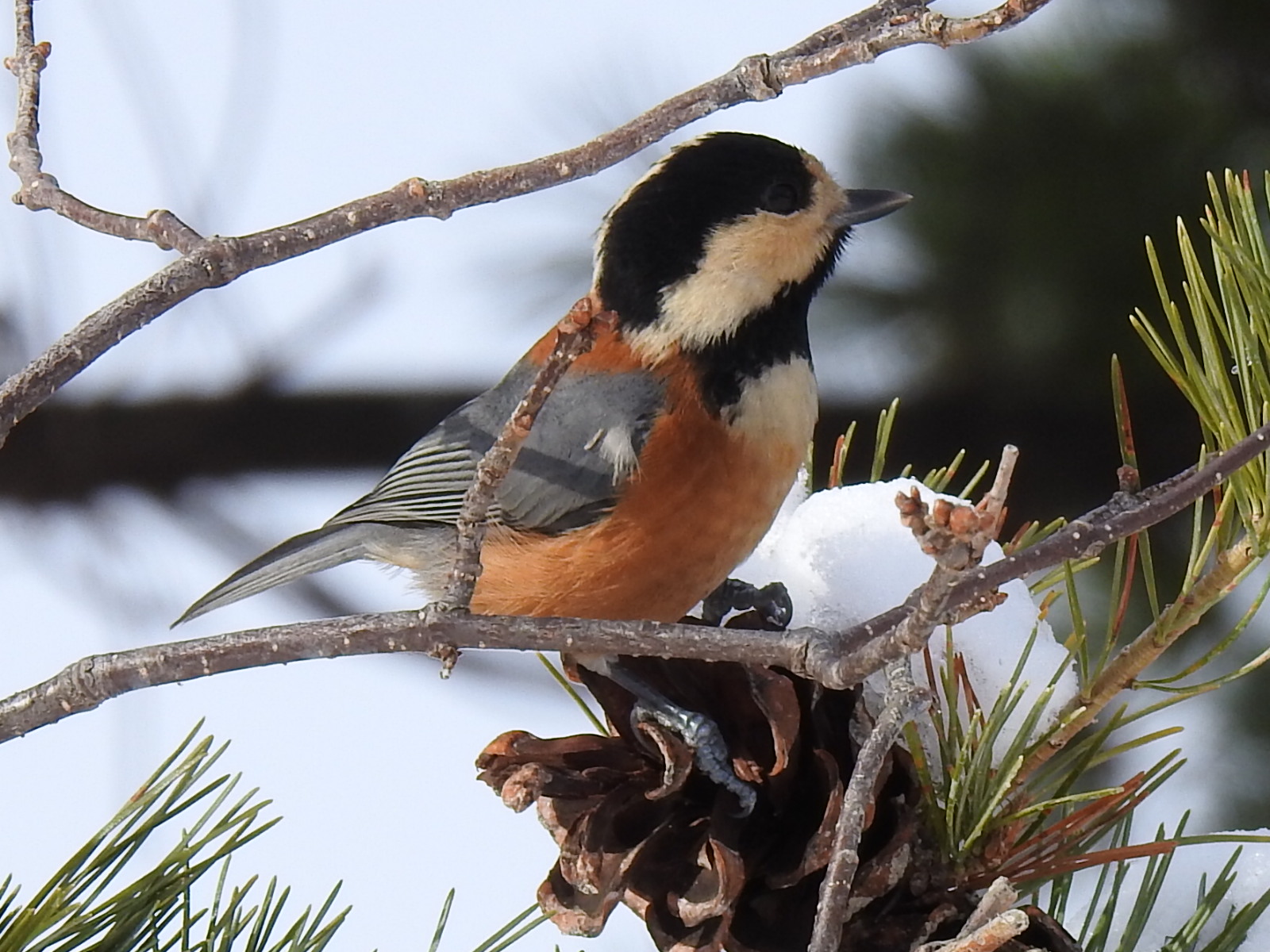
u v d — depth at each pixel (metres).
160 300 5.65
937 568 3.72
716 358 7.67
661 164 7.97
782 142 7.98
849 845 4.30
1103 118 9.73
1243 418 5.38
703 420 7.59
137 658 4.93
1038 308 9.95
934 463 11.05
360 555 8.95
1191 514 9.22
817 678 4.31
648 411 7.59
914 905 5.44
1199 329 5.08
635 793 5.73
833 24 6.54
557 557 7.74
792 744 5.46
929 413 10.81
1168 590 9.07
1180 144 9.61
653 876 5.55
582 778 5.79
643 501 7.59
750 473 7.64
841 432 10.98
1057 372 10.27
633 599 7.85
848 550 6.25
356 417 13.49
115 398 13.10
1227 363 8.45
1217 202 5.07
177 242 5.74
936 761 5.62
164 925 4.66
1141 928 5.14
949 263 10.13
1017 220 9.86
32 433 12.90
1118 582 5.37
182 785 4.72
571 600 7.86
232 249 5.71
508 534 7.80
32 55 6.08
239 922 4.73
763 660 4.39
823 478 11.21
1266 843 5.50
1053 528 5.93
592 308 4.42
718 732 5.67
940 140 9.95
